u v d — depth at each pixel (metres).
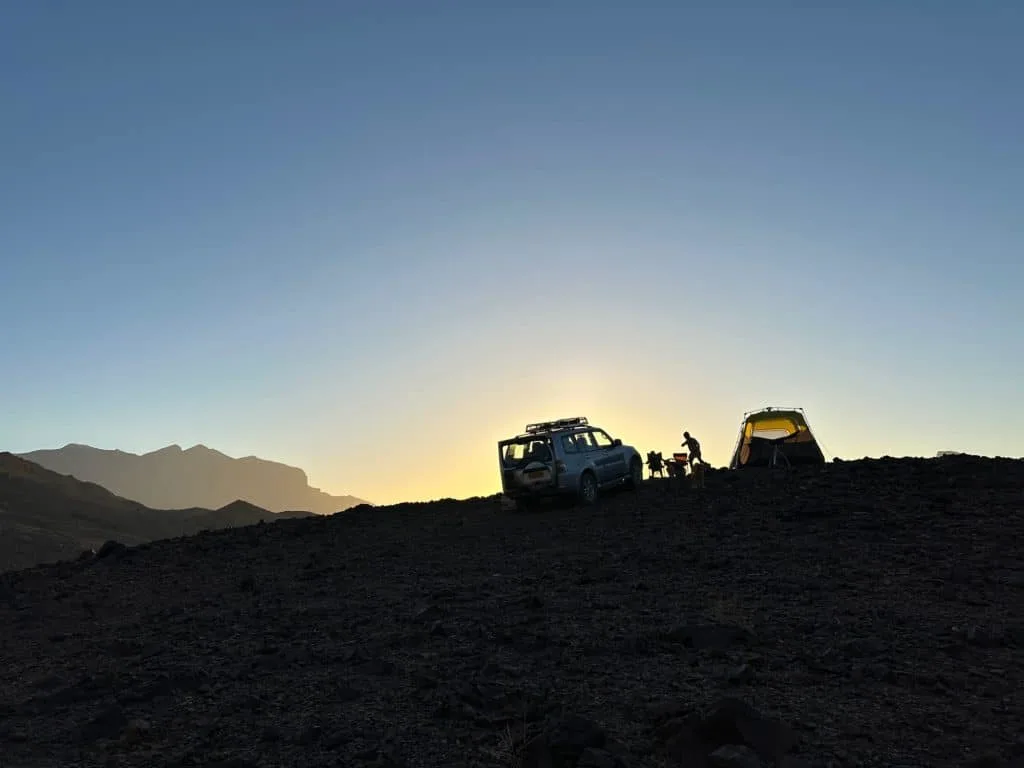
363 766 5.11
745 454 21.33
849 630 7.80
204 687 7.20
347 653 8.19
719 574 10.91
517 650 7.89
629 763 4.88
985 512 13.28
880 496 15.38
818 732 5.31
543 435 19.44
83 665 8.80
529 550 14.47
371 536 18.00
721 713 5.16
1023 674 6.36
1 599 14.09
